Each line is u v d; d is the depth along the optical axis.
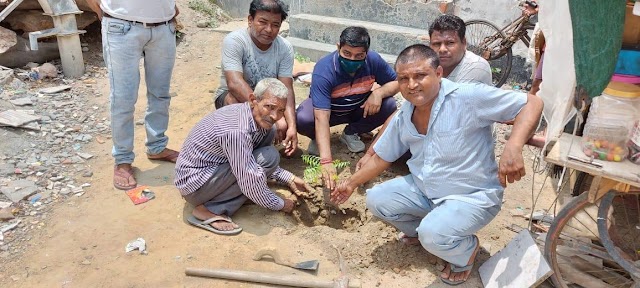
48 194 3.70
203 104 5.34
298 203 3.71
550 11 2.65
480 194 2.75
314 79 3.91
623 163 2.31
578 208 2.58
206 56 6.69
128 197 3.71
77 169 4.05
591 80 2.15
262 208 3.61
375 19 6.90
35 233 3.30
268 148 3.58
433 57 2.53
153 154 4.18
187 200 3.45
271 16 3.70
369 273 3.06
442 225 2.71
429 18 6.55
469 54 3.52
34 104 5.01
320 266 3.10
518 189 4.04
